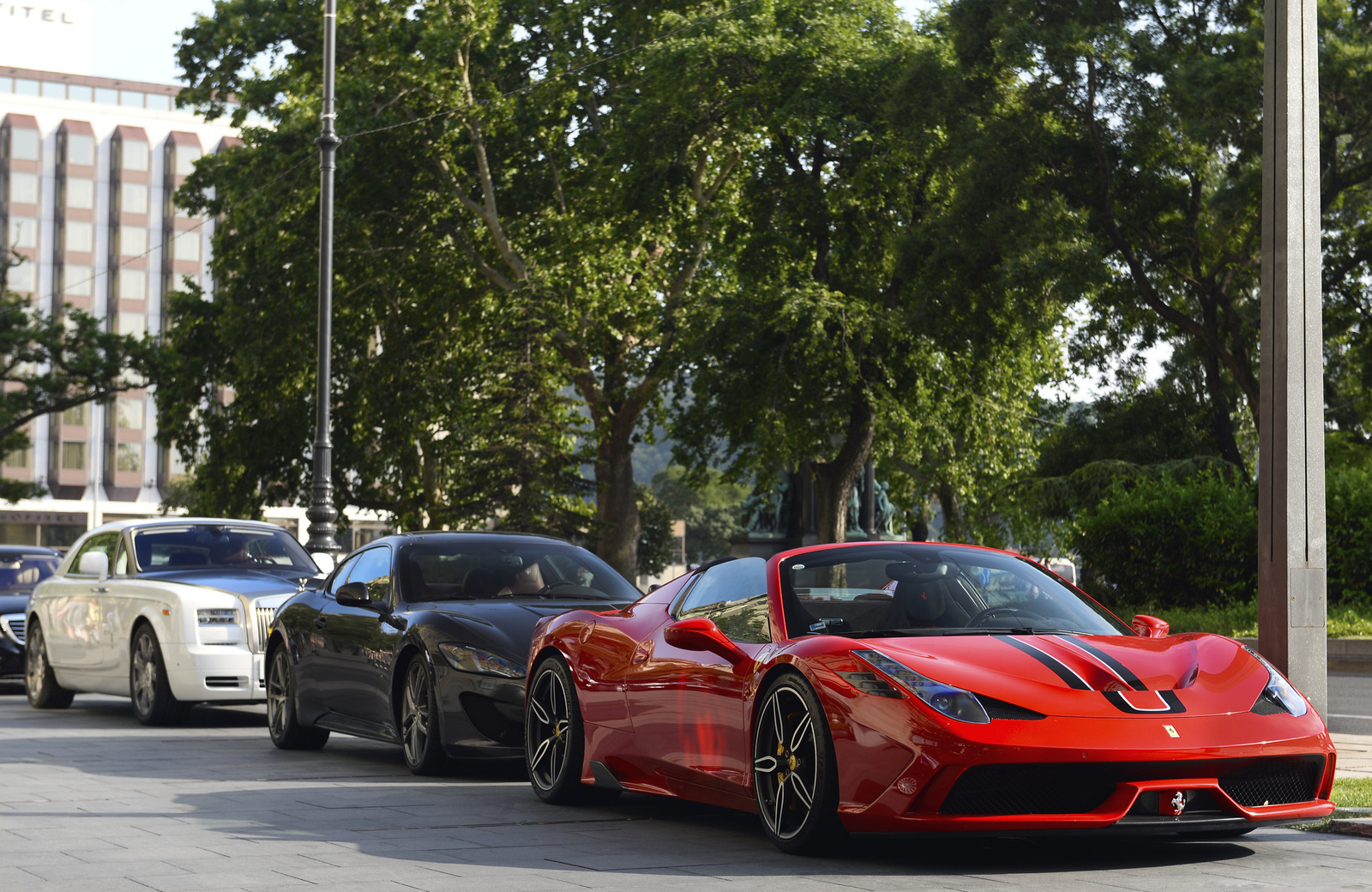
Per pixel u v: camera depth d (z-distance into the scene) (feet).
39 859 21.34
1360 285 111.34
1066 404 135.64
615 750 25.90
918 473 152.46
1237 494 90.22
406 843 22.91
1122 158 104.78
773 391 110.93
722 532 428.97
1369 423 123.65
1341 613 80.12
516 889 18.76
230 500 159.94
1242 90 94.63
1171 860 20.80
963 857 21.16
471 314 150.61
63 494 336.49
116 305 337.11
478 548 36.45
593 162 141.08
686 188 129.70
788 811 21.56
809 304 109.81
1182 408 125.39
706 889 18.66
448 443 144.25
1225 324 112.98
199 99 149.38
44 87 337.31
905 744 19.36
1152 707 19.60
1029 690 19.62
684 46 118.62
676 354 119.34
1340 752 35.70
